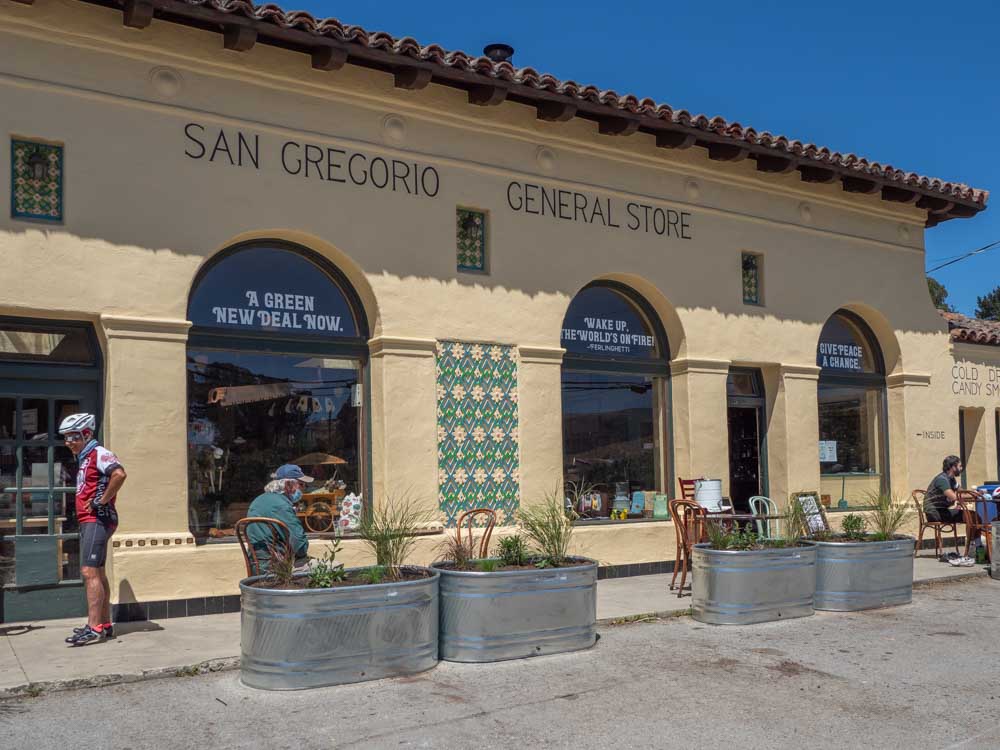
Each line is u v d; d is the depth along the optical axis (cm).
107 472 738
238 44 845
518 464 1039
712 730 557
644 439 1191
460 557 765
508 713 587
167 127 850
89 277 804
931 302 1475
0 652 702
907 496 1402
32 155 790
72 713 582
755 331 1253
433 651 692
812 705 609
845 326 1418
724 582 853
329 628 639
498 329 1034
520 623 718
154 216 838
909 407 1417
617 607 906
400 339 960
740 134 1159
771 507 1209
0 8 775
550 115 1044
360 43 889
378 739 539
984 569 1201
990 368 1558
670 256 1178
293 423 938
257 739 538
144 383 823
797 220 1312
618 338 1173
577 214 1104
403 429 959
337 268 967
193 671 668
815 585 934
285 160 912
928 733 556
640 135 1148
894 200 1392
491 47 1196
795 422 1284
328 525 945
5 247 770
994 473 1550
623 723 569
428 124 1004
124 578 805
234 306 906
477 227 1042
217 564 853
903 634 824
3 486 805
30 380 814
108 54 827
